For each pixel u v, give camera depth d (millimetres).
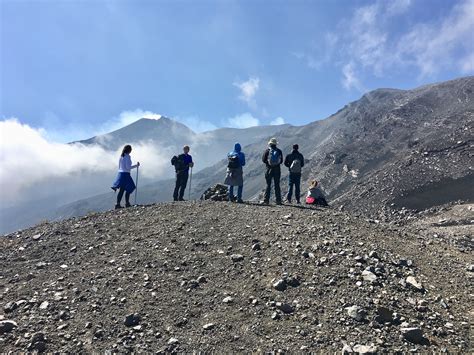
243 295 9758
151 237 14016
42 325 8555
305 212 17500
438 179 100250
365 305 9117
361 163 158250
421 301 9469
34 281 10805
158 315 8992
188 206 18594
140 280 10617
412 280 10461
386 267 11188
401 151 146500
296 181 22297
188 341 8070
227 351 7766
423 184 100688
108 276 10930
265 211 17422
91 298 9711
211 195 23219
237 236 13766
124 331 8375
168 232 14445
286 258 11648
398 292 9898
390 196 99812
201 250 12672
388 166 126000
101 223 15930
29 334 8195
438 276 11234
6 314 9016
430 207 85562
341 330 8305
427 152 117125
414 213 84875
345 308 9023
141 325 8578
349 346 7715
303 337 8102
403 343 7961
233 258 11812
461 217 58281
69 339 8133
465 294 10242
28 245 13805
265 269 11055
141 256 12258
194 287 10242
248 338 8133
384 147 165625
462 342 8102
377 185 111250
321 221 15742
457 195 87562
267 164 20234
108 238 14086
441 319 8914
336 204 113938
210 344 7980
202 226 15086
